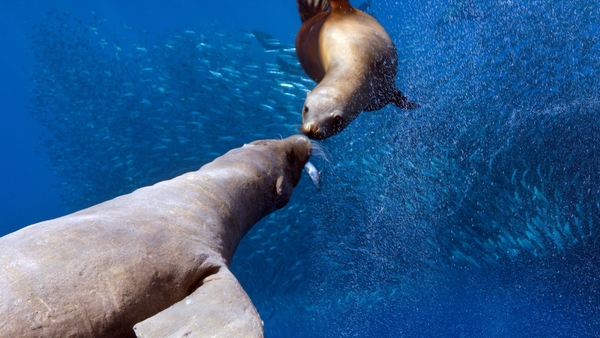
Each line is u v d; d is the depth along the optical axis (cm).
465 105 724
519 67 681
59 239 195
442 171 791
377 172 802
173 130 1339
